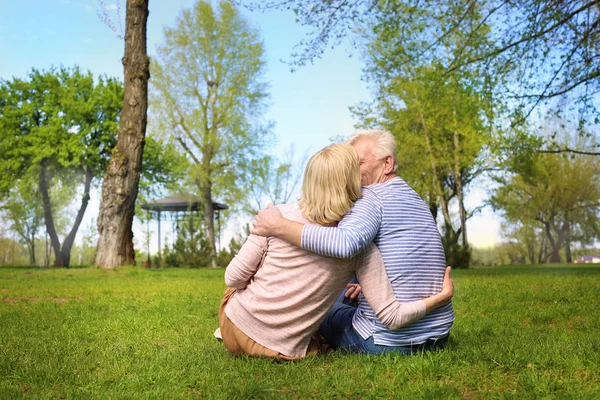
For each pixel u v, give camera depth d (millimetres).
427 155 29953
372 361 2877
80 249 65125
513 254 56656
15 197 40125
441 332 3035
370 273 2855
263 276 2939
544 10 12312
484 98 13719
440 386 2439
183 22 34219
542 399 2264
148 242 38156
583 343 3410
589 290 7504
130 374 2785
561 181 43688
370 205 2883
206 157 34875
